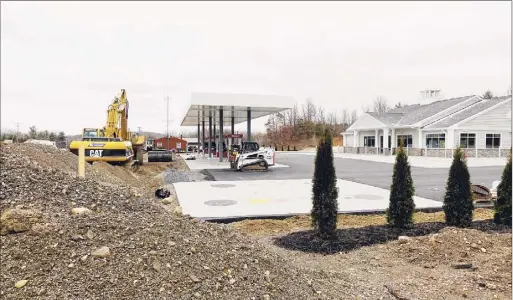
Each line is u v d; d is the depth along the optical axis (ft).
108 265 10.94
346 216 25.09
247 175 53.36
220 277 11.19
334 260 15.90
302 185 41.47
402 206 20.48
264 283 11.41
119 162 52.11
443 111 101.71
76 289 10.07
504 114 93.76
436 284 13.28
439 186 40.96
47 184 17.70
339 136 200.85
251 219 24.12
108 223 13.38
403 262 15.64
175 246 12.21
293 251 17.03
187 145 175.11
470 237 17.57
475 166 68.90
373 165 73.15
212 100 63.46
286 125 233.35
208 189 38.09
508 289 12.73
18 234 12.49
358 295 12.17
